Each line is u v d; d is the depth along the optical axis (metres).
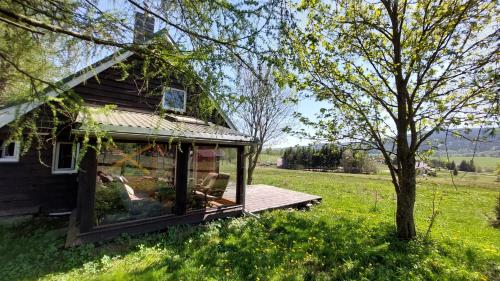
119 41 2.14
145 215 6.18
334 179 21.19
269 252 4.69
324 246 5.01
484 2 4.43
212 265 4.16
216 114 2.76
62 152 7.03
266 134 14.93
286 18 2.14
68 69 2.44
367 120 5.81
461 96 5.19
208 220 6.73
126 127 4.99
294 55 2.41
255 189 11.74
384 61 5.81
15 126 2.09
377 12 5.74
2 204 6.09
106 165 6.61
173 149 7.28
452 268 4.23
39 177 6.62
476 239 6.61
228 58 2.22
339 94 5.98
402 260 4.46
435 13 4.81
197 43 2.17
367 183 18.55
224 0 2.01
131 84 7.46
